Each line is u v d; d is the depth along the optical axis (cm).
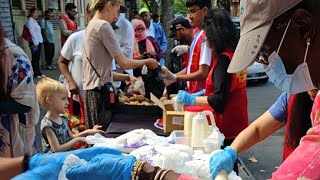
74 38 370
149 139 199
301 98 129
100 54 291
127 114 296
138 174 111
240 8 92
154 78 352
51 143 251
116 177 113
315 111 86
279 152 448
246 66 85
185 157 166
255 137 168
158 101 258
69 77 366
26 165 134
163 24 961
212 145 194
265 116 167
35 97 200
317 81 86
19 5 1071
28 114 198
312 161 73
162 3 962
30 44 953
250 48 85
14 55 186
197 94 290
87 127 304
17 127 194
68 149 250
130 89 351
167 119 242
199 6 298
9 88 186
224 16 236
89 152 138
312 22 79
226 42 231
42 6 1267
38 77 966
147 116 290
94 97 296
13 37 854
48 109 259
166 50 860
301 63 84
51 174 124
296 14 80
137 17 803
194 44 318
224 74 231
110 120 290
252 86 907
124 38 402
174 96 295
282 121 162
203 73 295
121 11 407
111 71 304
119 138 202
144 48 533
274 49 87
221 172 138
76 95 361
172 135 216
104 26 285
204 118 203
